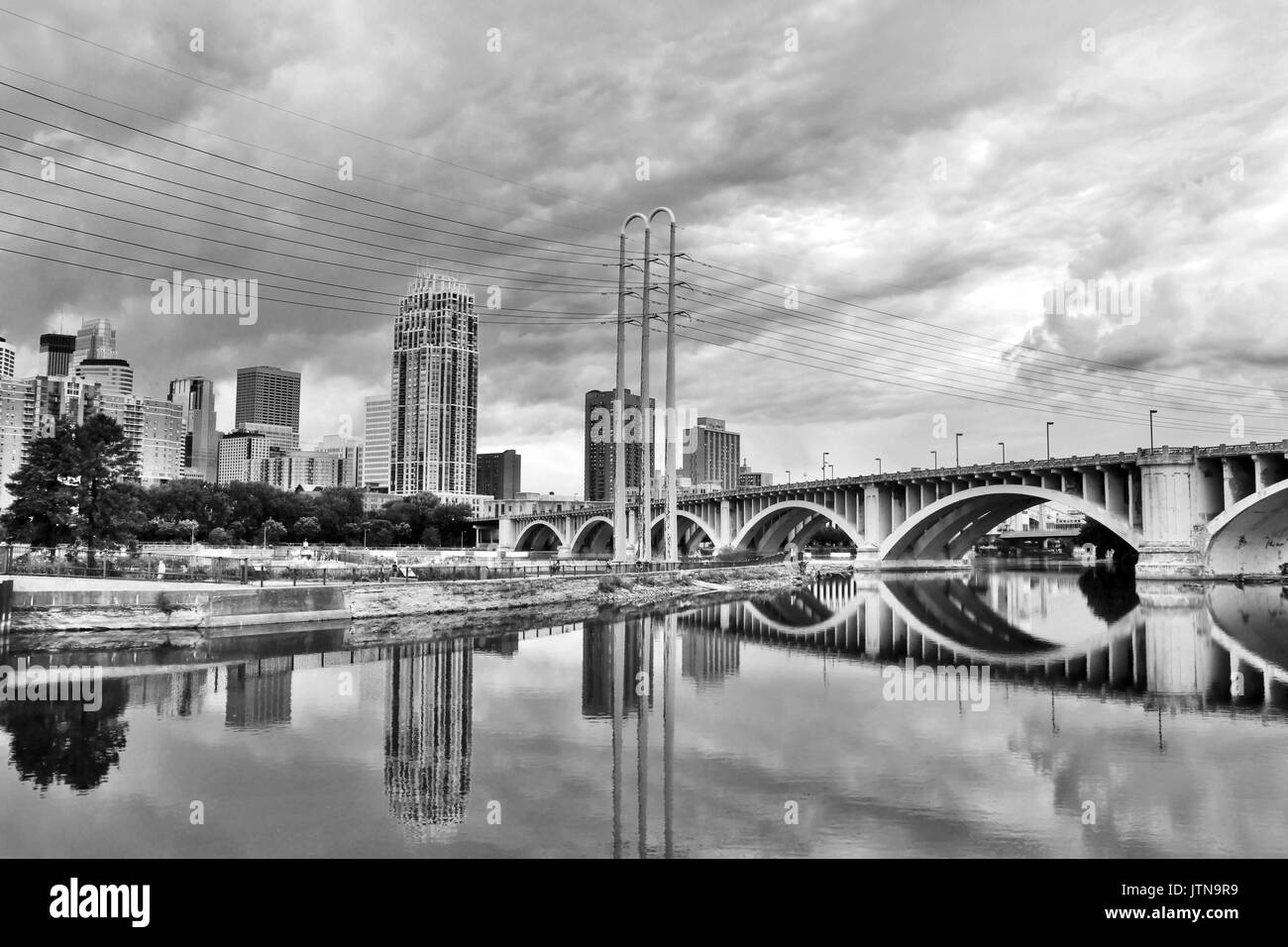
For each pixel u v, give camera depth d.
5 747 25.98
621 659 44.50
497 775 22.98
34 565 66.75
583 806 20.33
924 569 145.88
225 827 19.11
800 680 38.00
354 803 20.59
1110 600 81.56
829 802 20.59
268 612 56.44
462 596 71.06
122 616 51.19
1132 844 17.91
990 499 125.44
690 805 20.31
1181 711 30.73
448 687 35.88
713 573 102.88
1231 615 65.06
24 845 18.20
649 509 97.69
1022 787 21.69
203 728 28.41
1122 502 103.69
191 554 118.06
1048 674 39.38
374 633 55.25
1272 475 91.19
